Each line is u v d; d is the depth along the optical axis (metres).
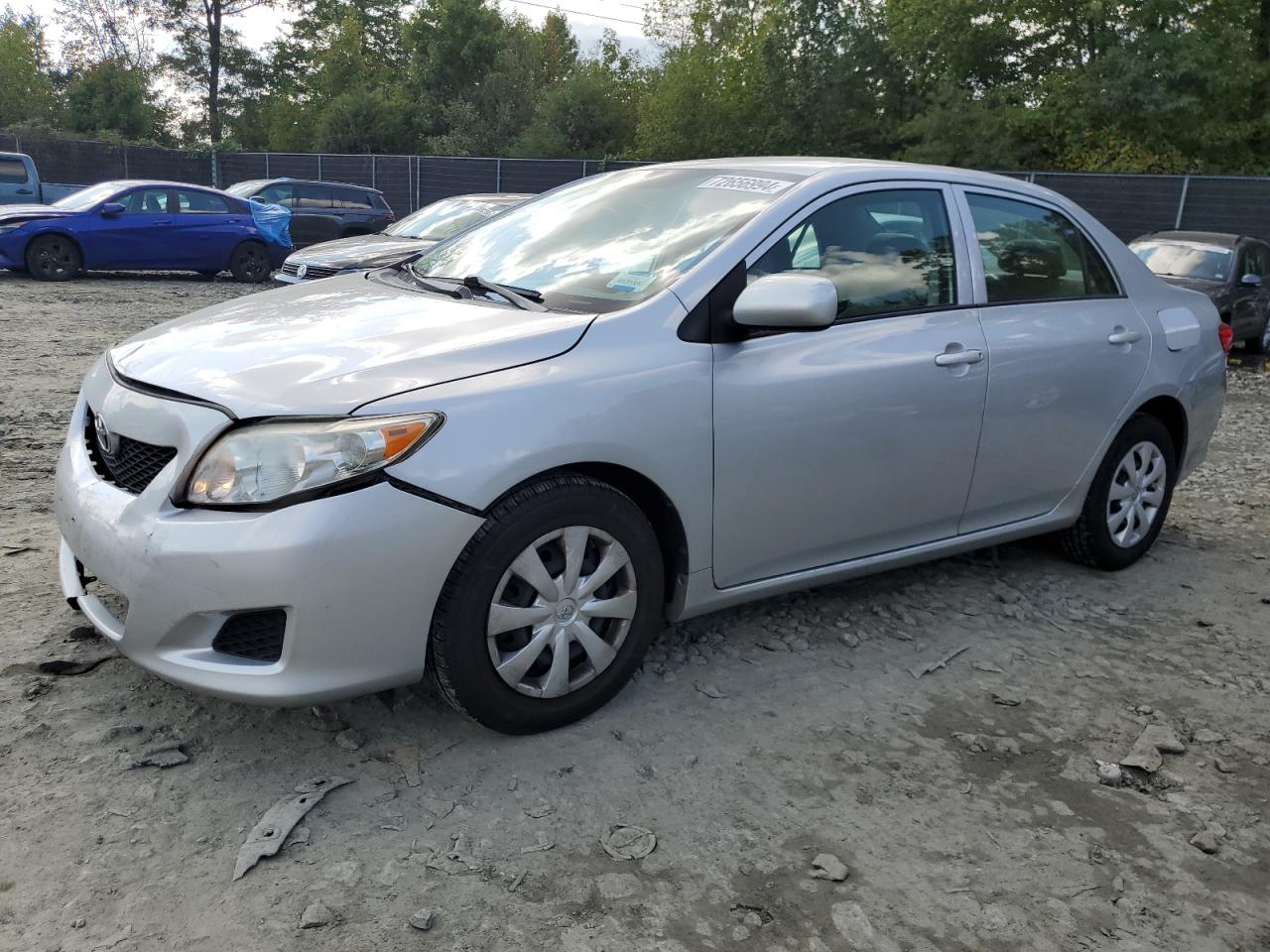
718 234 3.32
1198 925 2.38
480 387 2.70
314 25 48.94
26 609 3.53
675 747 2.96
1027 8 27.91
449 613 2.67
